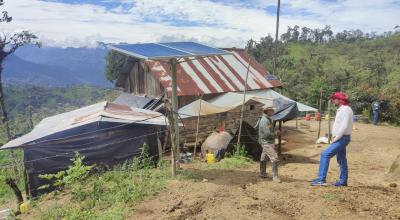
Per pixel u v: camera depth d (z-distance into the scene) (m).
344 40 113.50
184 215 7.25
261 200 8.09
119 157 13.70
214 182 9.48
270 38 75.06
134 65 25.50
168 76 21.75
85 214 7.66
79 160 11.21
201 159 14.81
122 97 25.66
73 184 10.52
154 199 8.22
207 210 7.50
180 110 18.03
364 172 11.85
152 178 9.81
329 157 8.97
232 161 12.72
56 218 8.23
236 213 7.31
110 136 13.63
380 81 54.94
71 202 9.17
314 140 19.75
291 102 16.11
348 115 8.54
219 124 19.06
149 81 23.70
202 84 22.23
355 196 8.27
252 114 20.19
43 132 13.86
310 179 10.43
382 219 6.96
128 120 13.80
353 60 81.62
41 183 12.80
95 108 16.45
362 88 31.69
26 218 9.23
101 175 11.39
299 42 110.50
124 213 7.49
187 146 17.41
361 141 18.52
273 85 25.36
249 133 15.02
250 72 25.67
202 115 17.92
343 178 9.12
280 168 12.65
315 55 89.31
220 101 21.06
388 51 90.38
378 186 9.48
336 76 52.69
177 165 10.91
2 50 24.02
